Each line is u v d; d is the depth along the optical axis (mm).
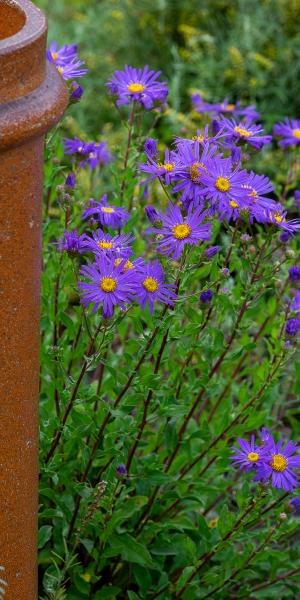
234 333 2332
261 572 2625
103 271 1878
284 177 4004
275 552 2316
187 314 2336
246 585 2510
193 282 2498
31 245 1522
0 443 1640
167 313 2012
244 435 2732
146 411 2225
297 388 2590
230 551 2465
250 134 2309
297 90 4922
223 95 4914
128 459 2340
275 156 4344
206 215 1974
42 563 2494
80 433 2199
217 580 2387
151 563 2354
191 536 2658
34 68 1378
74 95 2342
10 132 1322
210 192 1869
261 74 4844
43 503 2486
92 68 4984
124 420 2275
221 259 2398
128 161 2535
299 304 2406
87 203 2592
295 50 4957
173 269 1957
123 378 2221
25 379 1626
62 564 2424
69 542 2408
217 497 2818
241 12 5203
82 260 2682
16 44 1320
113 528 2299
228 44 5066
